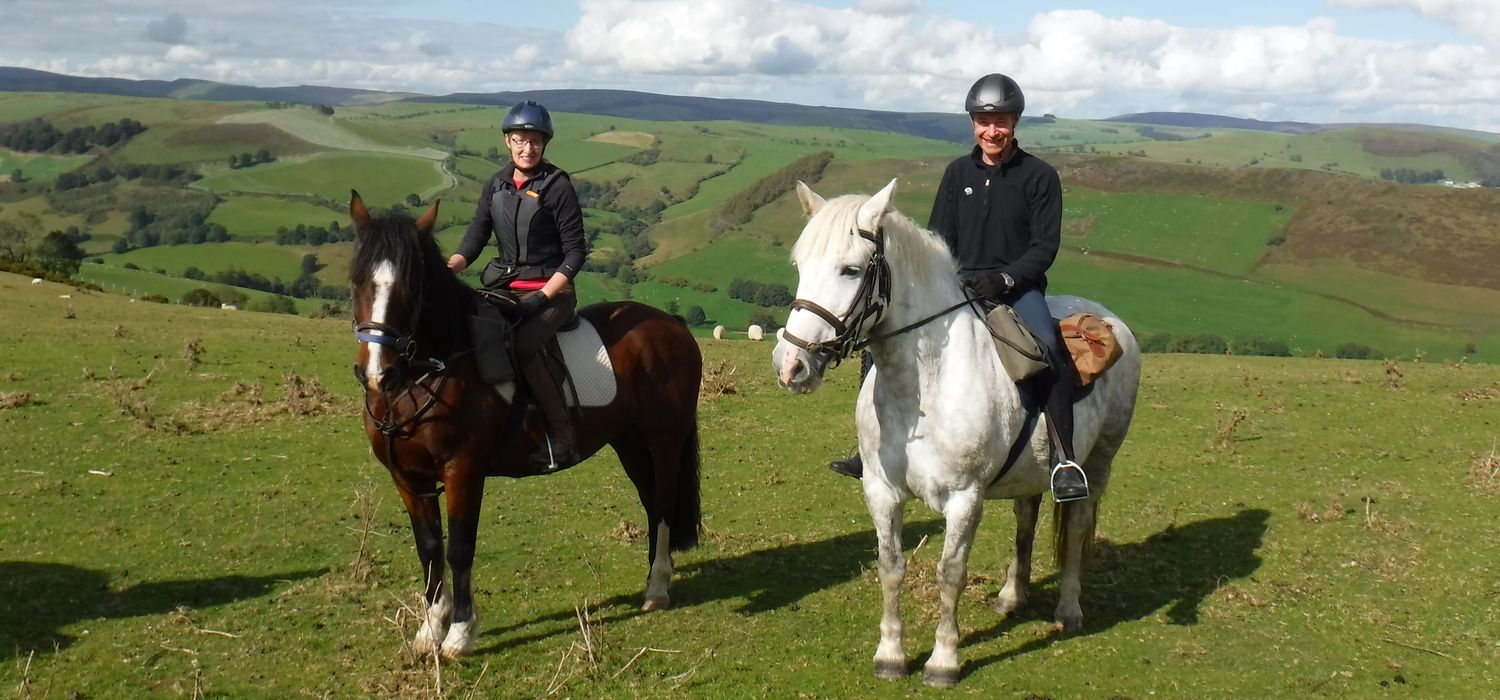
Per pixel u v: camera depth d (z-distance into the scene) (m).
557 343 6.08
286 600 6.62
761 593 6.97
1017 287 5.56
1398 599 6.92
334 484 9.51
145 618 6.28
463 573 5.68
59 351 16.23
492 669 5.62
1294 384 15.53
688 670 5.64
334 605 6.54
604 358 6.29
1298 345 52.19
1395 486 9.66
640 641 6.08
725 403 13.90
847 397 14.39
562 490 9.55
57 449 10.36
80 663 5.60
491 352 5.48
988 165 5.65
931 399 5.15
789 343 4.69
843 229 4.75
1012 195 5.58
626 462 7.02
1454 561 7.59
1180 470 10.47
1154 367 18.06
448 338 5.40
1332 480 9.95
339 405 12.88
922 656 5.88
